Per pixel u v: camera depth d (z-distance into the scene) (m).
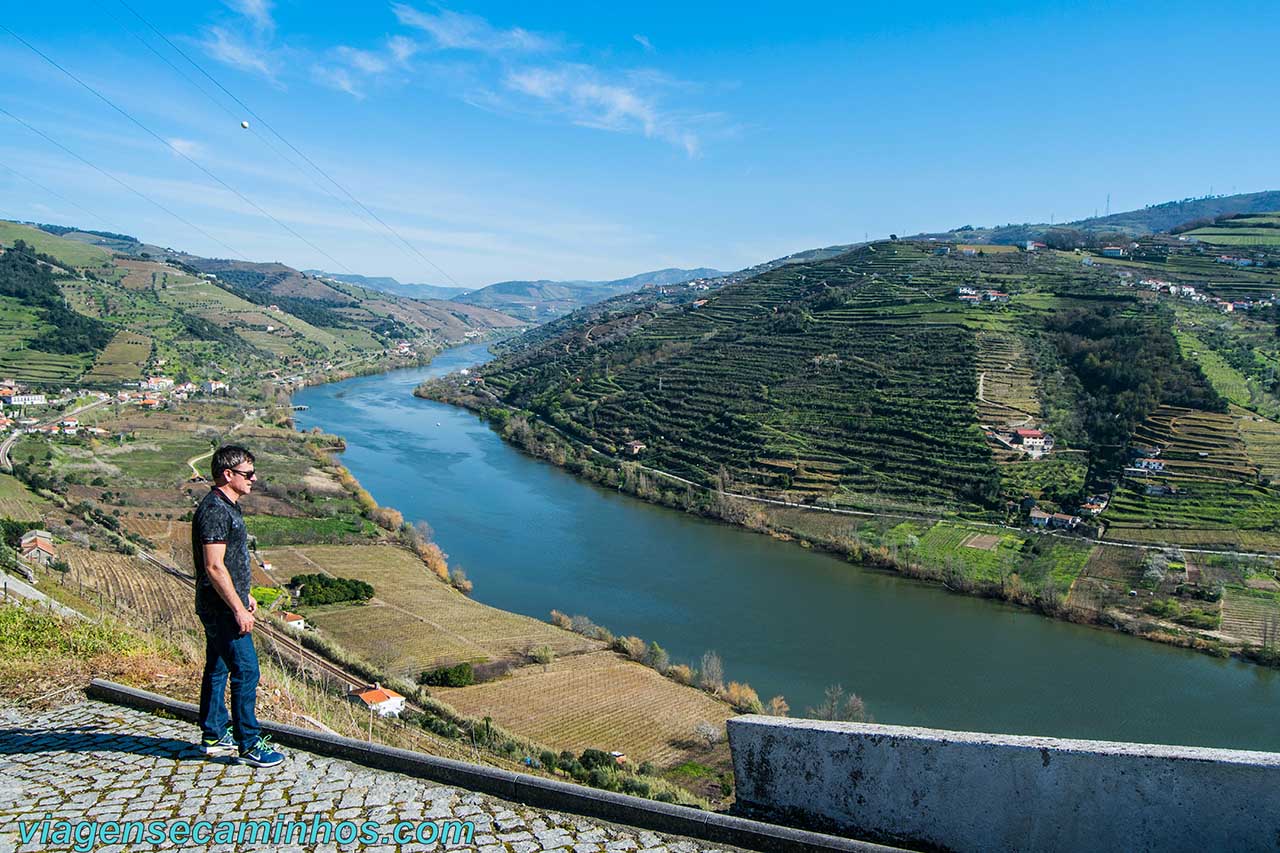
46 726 6.77
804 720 5.38
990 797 4.58
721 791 28.45
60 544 46.19
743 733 5.39
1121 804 4.31
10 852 4.69
